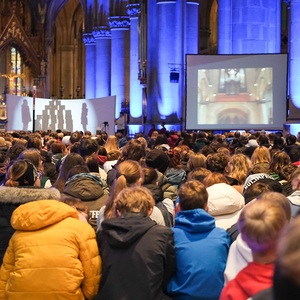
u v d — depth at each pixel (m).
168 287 4.90
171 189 7.76
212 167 9.02
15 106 35.16
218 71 24.12
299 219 2.12
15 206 5.29
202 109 24.31
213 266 4.82
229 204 5.69
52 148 12.65
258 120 23.89
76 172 6.87
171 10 29.97
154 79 30.14
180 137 18.86
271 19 26.06
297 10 23.53
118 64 44.00
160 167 8.34
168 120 29.94
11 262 4.79
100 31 47.84
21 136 19.25
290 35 23.73
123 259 4.67
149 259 4.65
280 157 8.51
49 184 8.51
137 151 9.66
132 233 4.67
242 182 8.14
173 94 29.98
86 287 4.75
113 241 4.70
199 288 4.80
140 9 34.38
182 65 30.19
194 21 31.98
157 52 30.08
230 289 3.29
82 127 35.00
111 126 34.38
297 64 23.61
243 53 25.75
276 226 3.25
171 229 4.85
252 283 3.25
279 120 23.77
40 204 4.79
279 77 23.69
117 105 43.94
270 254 3.29
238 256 3.97
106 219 4.87
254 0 25.83
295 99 23.69
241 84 24.00
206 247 4.86
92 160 8.48
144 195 4.93
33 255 4.64
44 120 35.34
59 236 4.68
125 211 4.87
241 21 25.86
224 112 24.19
